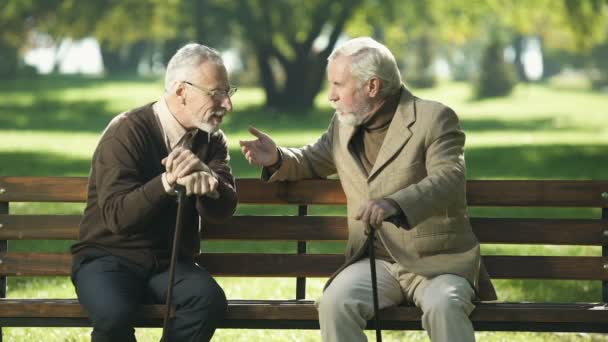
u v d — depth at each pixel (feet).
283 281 38.14
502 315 21.98
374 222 21.09
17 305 22.31
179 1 172.76
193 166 21.09
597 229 24.16
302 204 24.67
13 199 24.32
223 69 22.57
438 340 21.17
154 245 22.56
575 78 335.06
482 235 24.29
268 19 169.07
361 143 23.45
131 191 21.86
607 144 106.52
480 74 234.38
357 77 22.49
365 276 22.12
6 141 116.26
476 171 80.59
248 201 24.61
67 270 24.12
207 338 22.03
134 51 332.80
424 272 22.18
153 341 28.71
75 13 173.58
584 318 22.07
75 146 111.65
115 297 21.31
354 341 21.53
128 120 22.57
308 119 158.51
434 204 21.59
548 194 24.20
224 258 24.43
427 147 22.62
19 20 175.73
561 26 150.20
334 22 169.17
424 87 266.98
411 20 177.37
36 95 204.54
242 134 130.21
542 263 24.06
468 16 174.09
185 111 22.56
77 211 57.98
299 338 29.53
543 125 148.36
